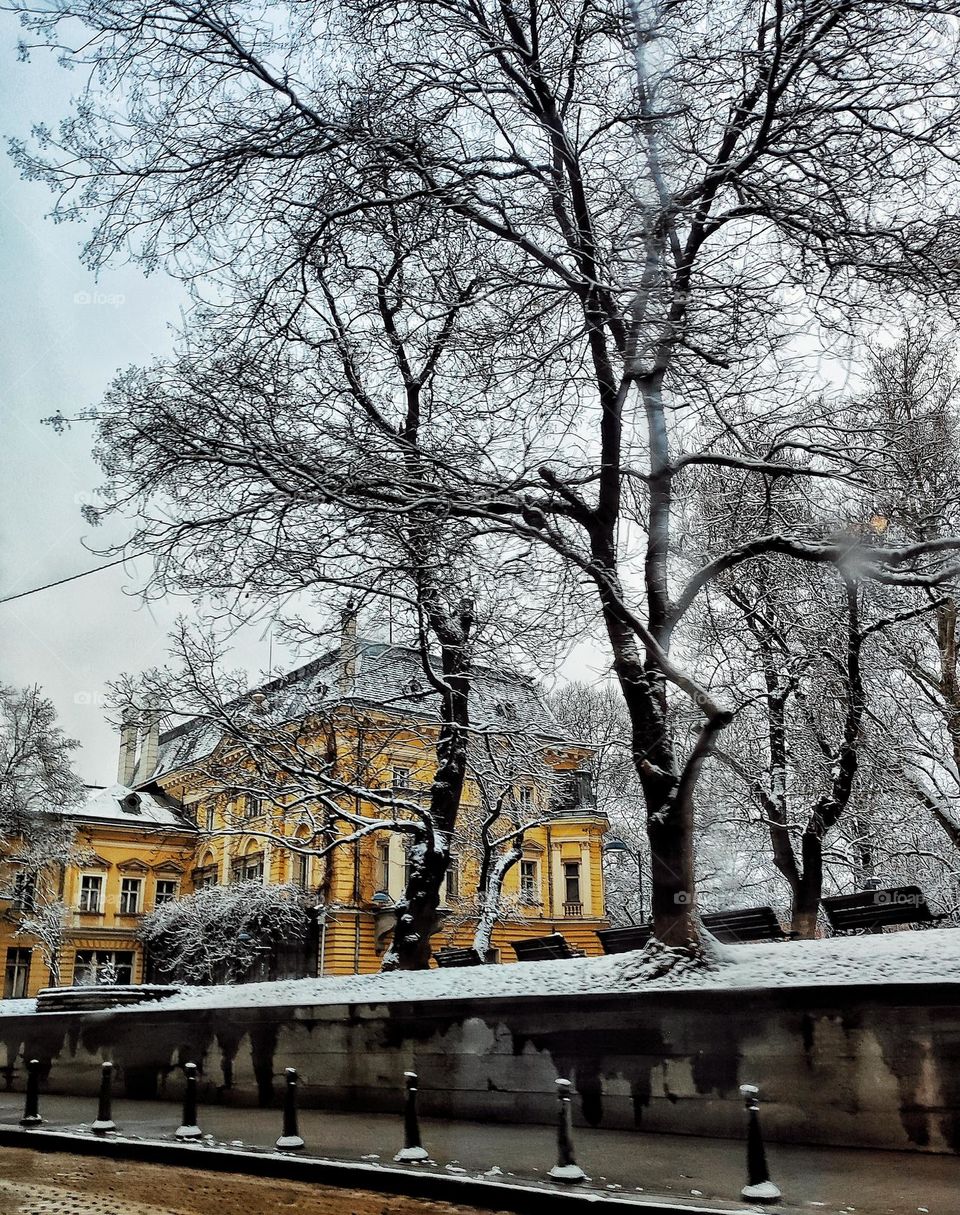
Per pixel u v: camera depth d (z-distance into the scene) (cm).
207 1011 1588
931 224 1288
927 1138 943
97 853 5341
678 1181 859
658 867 1307
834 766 1984
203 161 1423
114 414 1463
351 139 1374
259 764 2008
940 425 1897
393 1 1420
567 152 1355
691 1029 1105
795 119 1347
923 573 1498
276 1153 1057
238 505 1463
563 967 1382
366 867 4459
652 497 1474
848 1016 1008
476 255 1412
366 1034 1380
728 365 1330
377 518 1402
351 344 1539
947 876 2688
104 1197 927
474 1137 1116
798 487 1753
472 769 2281
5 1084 1906
